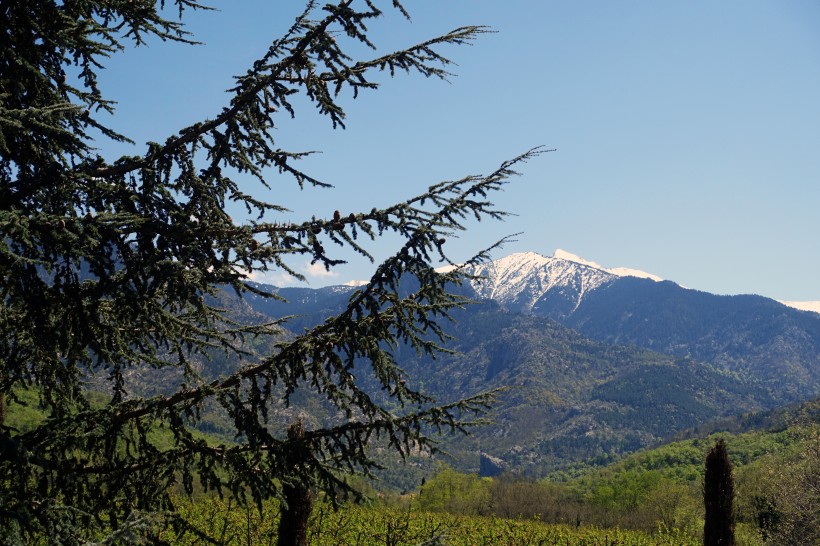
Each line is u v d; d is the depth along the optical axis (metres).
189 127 5.27
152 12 5.35
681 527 48.28
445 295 5.29
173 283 4.97
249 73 5.29
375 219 5.23
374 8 5.00
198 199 5.35
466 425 5.27
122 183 5.21
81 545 4.29
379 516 20.92
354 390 5.39
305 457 5.38
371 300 5.35
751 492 37.84
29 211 5.07
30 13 5.29
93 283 5.17
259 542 11.88
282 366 5.48
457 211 5.19
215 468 5.45
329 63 5.15
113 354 5.23
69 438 4.95
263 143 5.39
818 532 31.53
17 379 5.27
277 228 5.32
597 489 80.75
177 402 5.41
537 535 29.14
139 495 5.09
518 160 5.33
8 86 5.13
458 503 71.00
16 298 4.92
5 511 4.18
